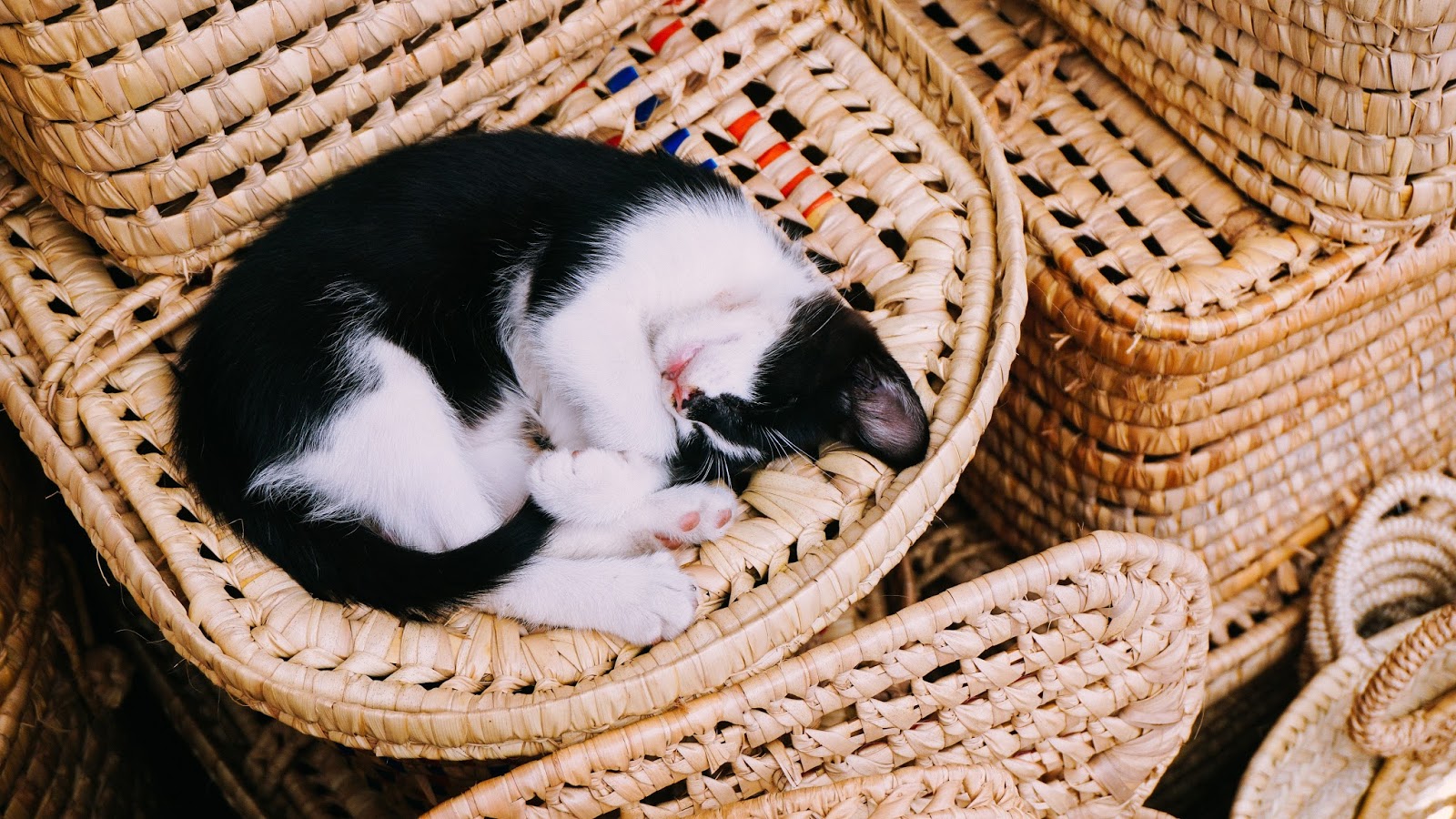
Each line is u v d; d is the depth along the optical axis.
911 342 1.08
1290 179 1.09
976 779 1.01
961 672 1.02
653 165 1.10
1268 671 1.20
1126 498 1.15
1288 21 1.05
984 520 1.24
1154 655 1.04
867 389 1.06
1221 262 1.10
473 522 1.08
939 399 1.06
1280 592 1.20
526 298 1.09
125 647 1.20
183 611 1.00
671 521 1.07
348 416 1.06
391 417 1.07
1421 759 1.14
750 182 1.14
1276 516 1.19
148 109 1.01
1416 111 1.04
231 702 1.17
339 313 1.07
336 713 0.99
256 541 1.04
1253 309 1.08
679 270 1.09
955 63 1.18
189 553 1.02
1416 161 1.06
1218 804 1.22
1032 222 1.11
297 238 1.06
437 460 1.07
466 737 0.99
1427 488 1.17
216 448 1.05
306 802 1.15
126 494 1.04
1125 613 1.02
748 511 1.08
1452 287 1.16
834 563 1.01
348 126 1.07
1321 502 1.20
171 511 1.04
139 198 1.03
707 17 1.15
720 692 1.00
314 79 1.04
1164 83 1.12
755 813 0.99
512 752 1.00
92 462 1.05
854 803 0.99
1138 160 1.15
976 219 1.10
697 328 1.09
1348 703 1.14
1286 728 1.13
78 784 1.12
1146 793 1.08
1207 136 1.12
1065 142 1.15
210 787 1.21
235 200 1.05
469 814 0.98
